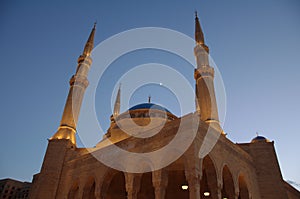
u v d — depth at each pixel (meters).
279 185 37.88
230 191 32.03
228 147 33.22
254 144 42.28
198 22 62.19
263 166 39.69
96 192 34.41
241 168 34.59
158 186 27.08
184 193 37.53
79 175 40.12
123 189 41.06
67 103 55.03
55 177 43.38
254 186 36.69
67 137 49.75
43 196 41.53
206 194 36.47
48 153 46.50
